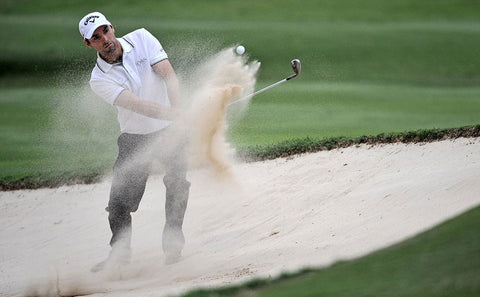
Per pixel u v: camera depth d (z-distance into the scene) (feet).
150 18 361.71
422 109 206.28
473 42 311.88
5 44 325.83
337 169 95.55
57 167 128.57
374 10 378.53
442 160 87.56
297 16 369.30
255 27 335.88
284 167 102.32
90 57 310.24
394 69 280.92
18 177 120.37
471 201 66.69
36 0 414.62
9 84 279.90
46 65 301.02
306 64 286.66
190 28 329.72
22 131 188.34
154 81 74.13
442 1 391.45
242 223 89.25
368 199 81.15
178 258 79.15
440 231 58.29
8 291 78.43
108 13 376.89
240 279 63.72
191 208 95.81
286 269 63.16
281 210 89.35
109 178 116.06
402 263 52.85
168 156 75.61
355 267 55.31
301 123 176.96
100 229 99.30
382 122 177.47
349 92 242.17
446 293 44.96
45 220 105.40
